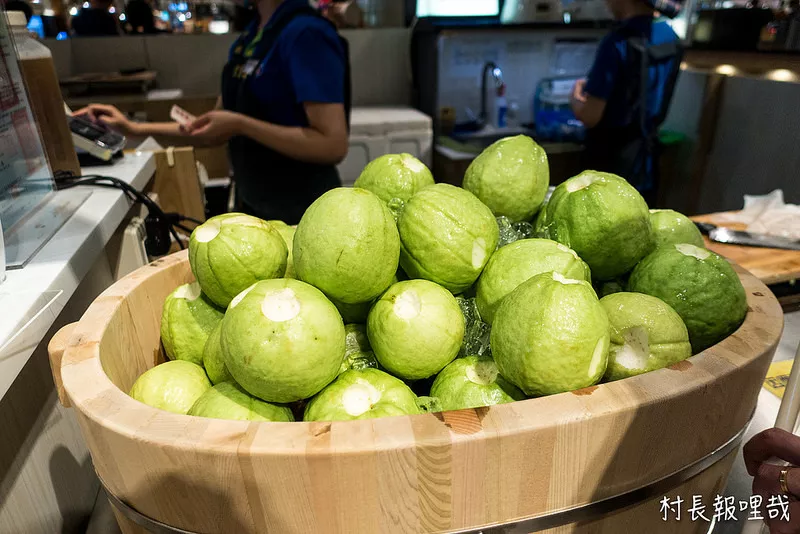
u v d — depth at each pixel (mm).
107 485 505
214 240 624
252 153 1701
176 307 694
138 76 2412
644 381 485
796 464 521
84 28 2635
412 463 430
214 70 2797
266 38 1548
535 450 445
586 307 516
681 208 2680
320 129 1578
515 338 528
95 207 1022
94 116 1635
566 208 698
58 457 795
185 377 620
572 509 486
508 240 723
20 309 657
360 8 2951
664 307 595
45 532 737
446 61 2596
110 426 443
